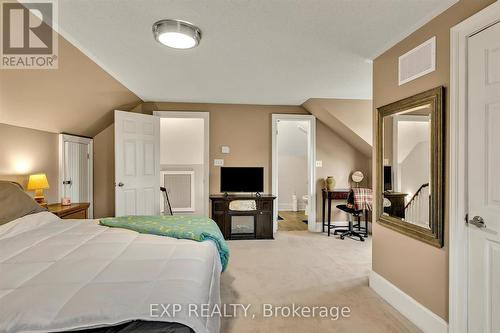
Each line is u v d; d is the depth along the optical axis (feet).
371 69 10.01
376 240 8.64
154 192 14.83
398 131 7.69
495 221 5.02
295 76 10.92
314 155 16.39
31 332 2.95
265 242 13.92
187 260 4.92
